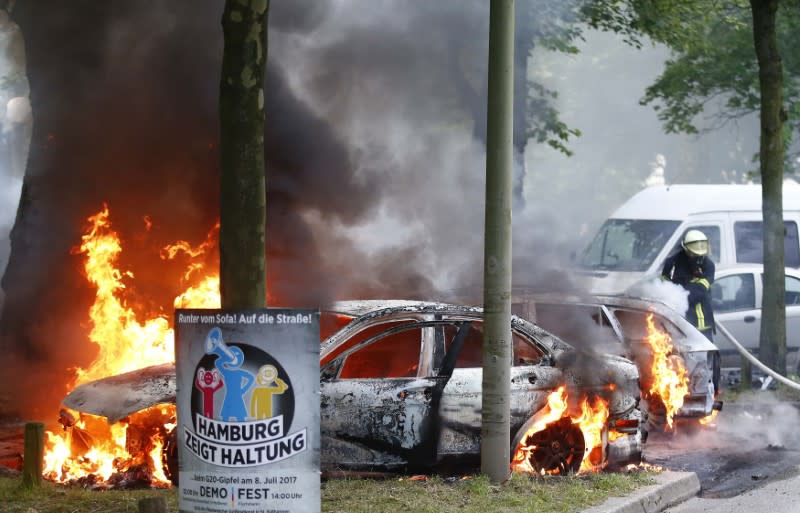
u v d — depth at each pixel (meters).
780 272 32.75
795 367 36.31
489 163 17.83
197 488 12.45
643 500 17.20
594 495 17.16
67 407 18.28
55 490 16.89
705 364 24.06
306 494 12.41
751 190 38.31
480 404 18.56
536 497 16.97
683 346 24.00
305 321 12.40
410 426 18.28
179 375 12.59
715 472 21.28
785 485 19.80
